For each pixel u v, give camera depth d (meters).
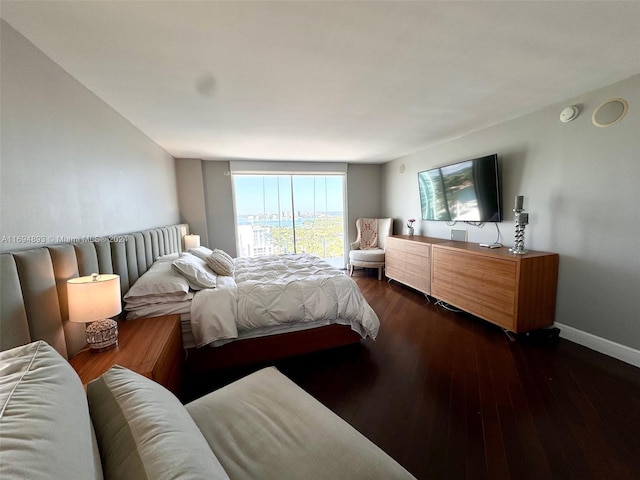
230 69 1.72
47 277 1.23
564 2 1.22
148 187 3.03
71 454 0.49
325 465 0.83
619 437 1.43
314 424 0.99
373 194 5.61
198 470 0.59
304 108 2.41
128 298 1.87
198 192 4.55
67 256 1.37
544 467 1.28
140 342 1.48
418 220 4.54
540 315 2.48
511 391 1.80
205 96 2.09
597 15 1.31
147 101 2.11
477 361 2.17
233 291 2.11
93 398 0.78
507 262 2.45
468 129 3.19
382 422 1.57
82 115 1.77
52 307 1.25
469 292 2.90
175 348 1.67
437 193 3.84
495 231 3.17
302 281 2.32
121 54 1.50
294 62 1.67
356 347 2.43
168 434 0.65
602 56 1.69
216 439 0.93
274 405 1.09
